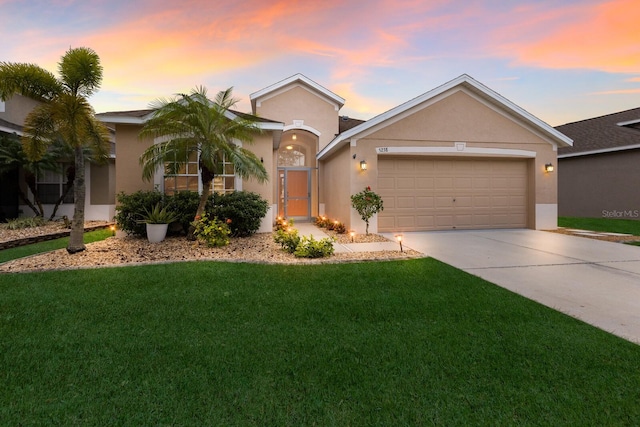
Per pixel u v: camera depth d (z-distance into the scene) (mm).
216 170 7914
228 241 7742
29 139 6652
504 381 2357
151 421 1952
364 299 4078
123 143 9008
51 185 13438
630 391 2230
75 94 6488
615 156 15938
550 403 2117
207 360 2646
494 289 4504
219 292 4305
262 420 1970
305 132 15461
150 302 3930
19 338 3004
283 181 15164
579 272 5512
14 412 2018
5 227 10781
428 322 3402
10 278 4859
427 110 10539
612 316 3582
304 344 2924
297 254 6477
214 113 7453
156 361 2631
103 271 5238
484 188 11242
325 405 2107
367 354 2750
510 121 11000
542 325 3322
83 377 2404
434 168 10938
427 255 6836
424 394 2219
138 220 8328
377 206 9750
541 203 11211
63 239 9445
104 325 3295
